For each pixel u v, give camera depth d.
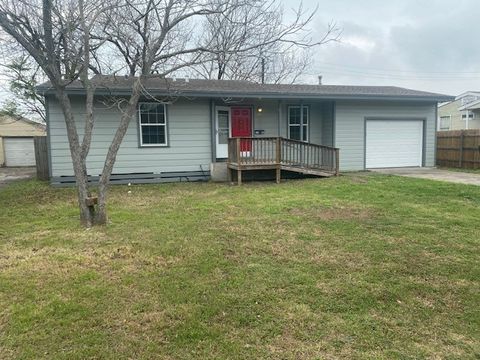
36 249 5.19
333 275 4.19
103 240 5.57
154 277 4.15
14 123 25.59
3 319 3.28
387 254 4.82
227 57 10.76
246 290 3.82
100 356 2.76
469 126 25.77
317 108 15.14
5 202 9.14
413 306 3.50
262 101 14.33
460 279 4.08
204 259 4.69
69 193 10.34
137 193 10.23
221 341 2.94
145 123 12.62
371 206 7.66
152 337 3.00
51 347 2.87
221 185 11.70
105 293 3.76
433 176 12.45
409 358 2.74
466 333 3.07
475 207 7.42
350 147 14.84
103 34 8.76
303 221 6.57
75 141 6.37
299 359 2.72
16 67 13.26
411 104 15.44
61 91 6.25
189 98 12.92
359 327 3.14
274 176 13.06
